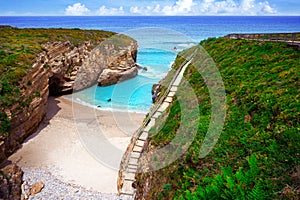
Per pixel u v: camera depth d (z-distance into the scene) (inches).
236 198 279.6
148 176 460.1
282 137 362.3
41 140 938.7
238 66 705.6
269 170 318.7
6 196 597.0
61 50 1547.7
